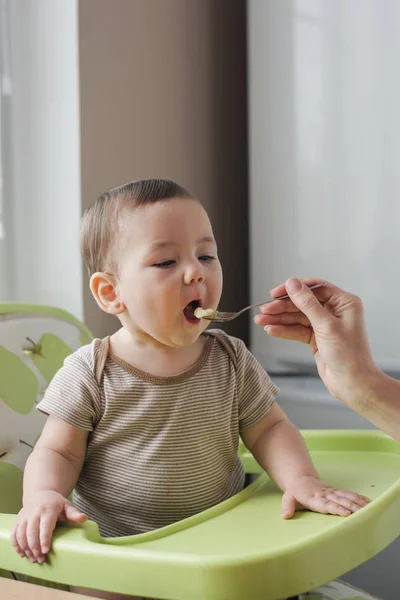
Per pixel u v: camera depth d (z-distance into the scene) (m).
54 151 1.23
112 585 0.62
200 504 0.85
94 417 0.85
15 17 1.27
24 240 1.27
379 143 1.31
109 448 0.86
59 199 1.23
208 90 1.52
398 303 1.30
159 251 0.82
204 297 0.83
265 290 1.48
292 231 1.43
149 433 0.85
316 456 0.98
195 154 1.48
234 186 1.60
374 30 1.31
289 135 1.43
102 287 0.88
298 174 1.42
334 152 1.37
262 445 0.89
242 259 1.62
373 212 1.33
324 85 1.38
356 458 0.96
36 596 0.67
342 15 1.35
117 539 0.69
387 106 1.30
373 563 1.24
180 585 0.59
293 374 1.41
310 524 0.71
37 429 0.97
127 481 0.85
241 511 0.76
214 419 0.87
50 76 1.23
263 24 1.46
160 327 0.82
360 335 0.77
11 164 1.28
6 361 0.96
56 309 1.07
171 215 0.83
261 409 0.90
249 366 0.92
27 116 1.26
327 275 1.39
